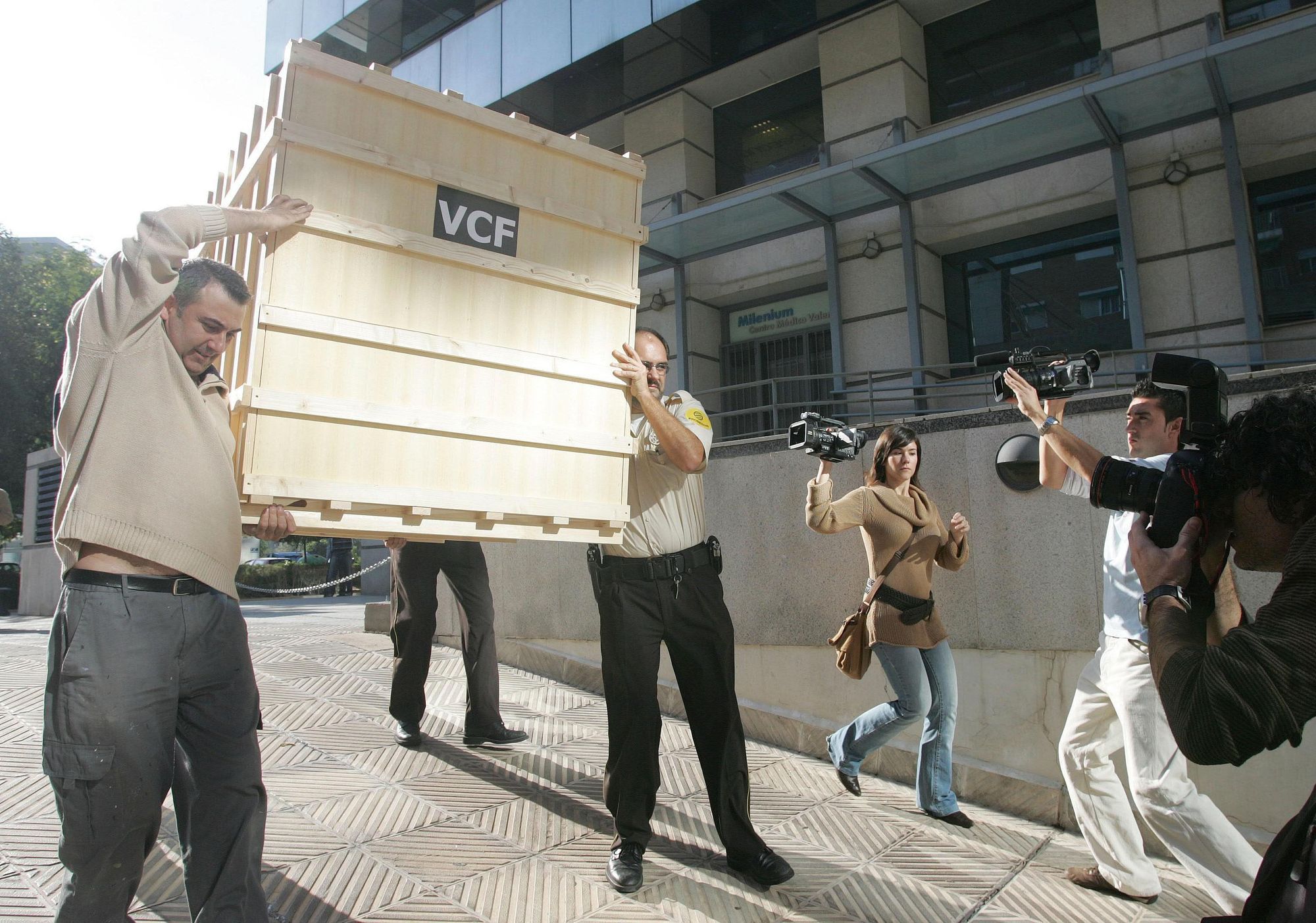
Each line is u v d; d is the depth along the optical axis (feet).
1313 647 3.82
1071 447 9.92
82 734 5.82
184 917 8.25
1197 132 24.17
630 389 9.53
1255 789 11.16
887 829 11.79
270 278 7.27
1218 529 4.64
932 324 28.76
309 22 38.96
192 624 6.36
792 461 16.06
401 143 8.06
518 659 20.21
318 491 7.37
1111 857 9.89
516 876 9.61
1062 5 28.09
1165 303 24.53
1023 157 25.49
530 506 8.60
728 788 9.81
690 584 9.86
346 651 20.92
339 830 10.57
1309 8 22.49
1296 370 11.30
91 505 6.00
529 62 33.04
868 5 30.12
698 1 28.86
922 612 11.96
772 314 33.14
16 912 8.08
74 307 7.11
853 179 26.61
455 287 8.33
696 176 34.58
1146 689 9.04
